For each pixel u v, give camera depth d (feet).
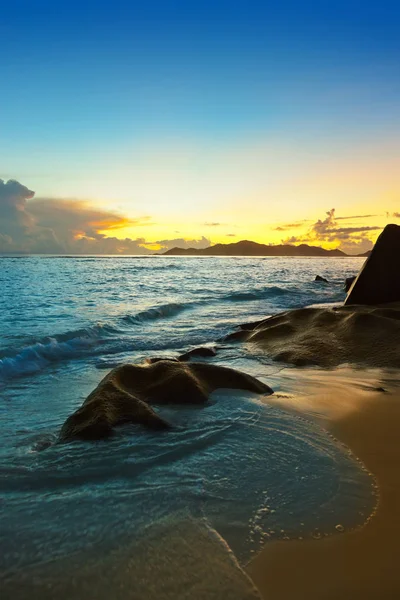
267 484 10.05
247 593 6.69
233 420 14.25
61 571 7.14
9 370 23.44
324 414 15.07
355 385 18.98
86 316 42.42
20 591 6.72
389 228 38.09
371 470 10.84
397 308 31.76
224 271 144.66
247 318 43.80
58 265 185.37
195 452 11.83
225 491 9.73
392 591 6.78
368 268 36.76
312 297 65.10
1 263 203.51
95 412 13.65
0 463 11.40
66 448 12.14
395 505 9.20
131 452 11.80
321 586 6.85
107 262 236.02
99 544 7.82
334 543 7.90
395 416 14.98
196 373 17.70
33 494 9.68
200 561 7.38
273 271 147.84
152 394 16.02
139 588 6.79
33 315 43.14
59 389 20.43
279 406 15.81
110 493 9.66
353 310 31.89
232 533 8.16
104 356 27.61
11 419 15.97
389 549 7.77
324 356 23.59
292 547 7.77
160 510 8.93
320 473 10.64
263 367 22.59
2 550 7.66
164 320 42.27
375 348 23.70
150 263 224.53
